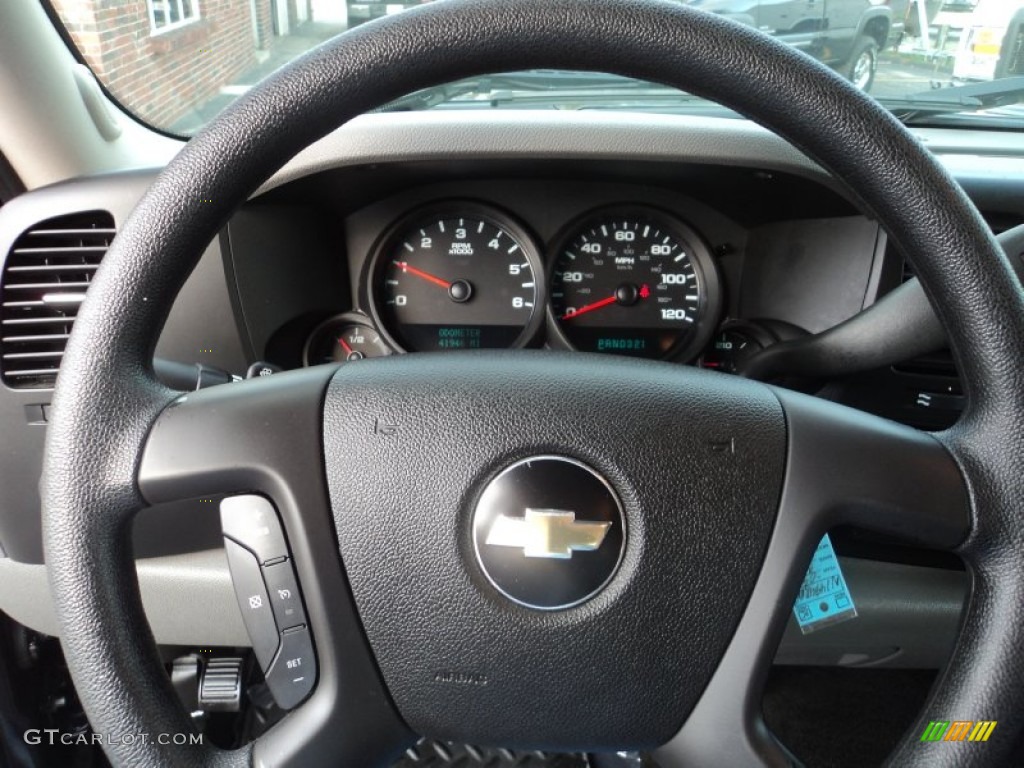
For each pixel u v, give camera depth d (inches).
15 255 48.1
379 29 25.1
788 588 26.9
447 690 27.5
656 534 26.6
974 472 25.8
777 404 28.0
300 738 27.6
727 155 53.8
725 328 66.8
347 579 27.3
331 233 63.1
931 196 25.3
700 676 27.2
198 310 51.9
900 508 26.2
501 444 27.0
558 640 26.7
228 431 26.9
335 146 53.2
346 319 66.6
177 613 49.4
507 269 66.6
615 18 24.9
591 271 67.0
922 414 51.2
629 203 64.5
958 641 26.2
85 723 62.9
